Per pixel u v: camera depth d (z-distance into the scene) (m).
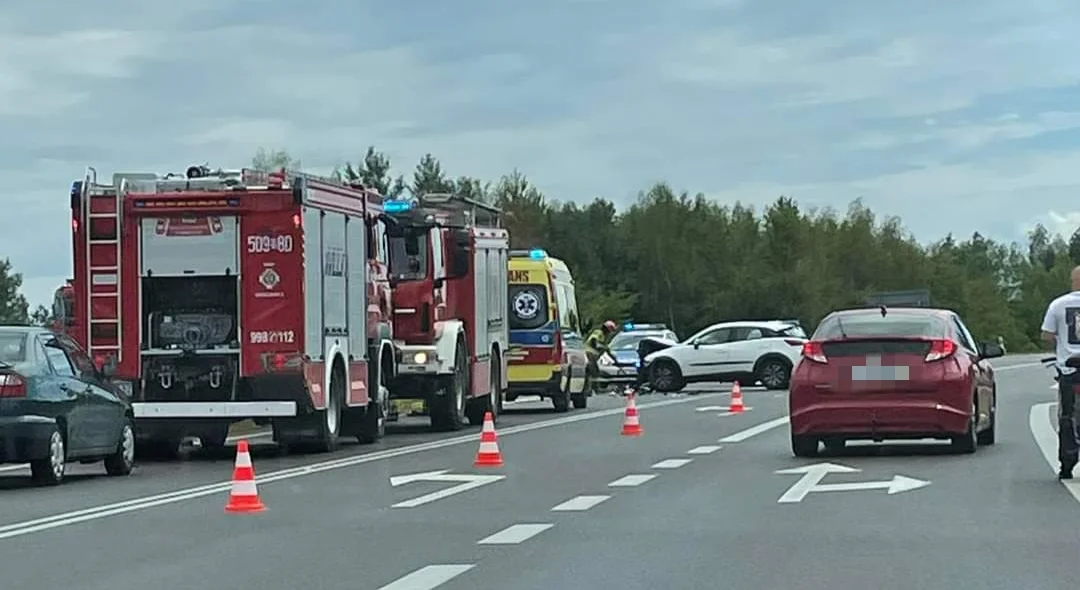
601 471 17.73
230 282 20.77
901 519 12.95
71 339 18.78
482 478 17.11
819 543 11.65
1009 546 11.37
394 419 29.31
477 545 11.78
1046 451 19.47
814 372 18.61
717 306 107.50
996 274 145.75
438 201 27.11
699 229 111.81
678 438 23.14
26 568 10.97
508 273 31.14
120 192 20.73
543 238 103.38
